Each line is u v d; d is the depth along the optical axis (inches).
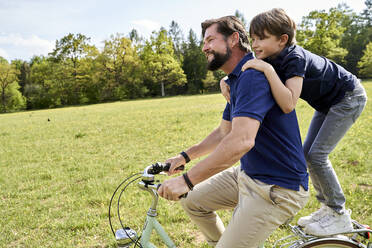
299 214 141.3
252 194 66.6
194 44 2913.4
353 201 149.8
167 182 63.0
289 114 65.8
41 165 280.2
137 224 146.1
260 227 65.5
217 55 69.7
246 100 60.0
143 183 67.7
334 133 92.9
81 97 2448.3
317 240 74.0
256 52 82.2
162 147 321.4
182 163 83.7
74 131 491.8
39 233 144.9
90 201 177.8
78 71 2476.6
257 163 66.1
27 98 2458.2
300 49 81.0
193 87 2709.2
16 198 195.9
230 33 68.8
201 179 61.5
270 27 77.5
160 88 2731.3
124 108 1077.8
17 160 306.3
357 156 227.9
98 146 351.6
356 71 2356.1
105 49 2453.2
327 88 92.9
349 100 93.4
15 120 908.0
